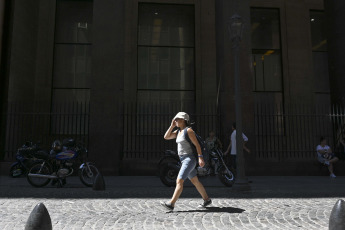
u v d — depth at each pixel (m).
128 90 15.93
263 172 11.97
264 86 16.66
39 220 3.03
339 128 13.03
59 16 16.45
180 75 16.67
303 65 16.84
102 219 4.51
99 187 7.41
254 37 17.08
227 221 4.39
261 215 4.80
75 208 5.33
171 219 4.49
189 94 16.55
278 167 12.07
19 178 10.61
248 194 6.93
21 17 13.92
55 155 8.32
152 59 16.66
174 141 14.18
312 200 6.24
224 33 12.54
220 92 12.99
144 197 6.48
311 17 17.48
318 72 17.20
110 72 11.94
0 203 5.76
